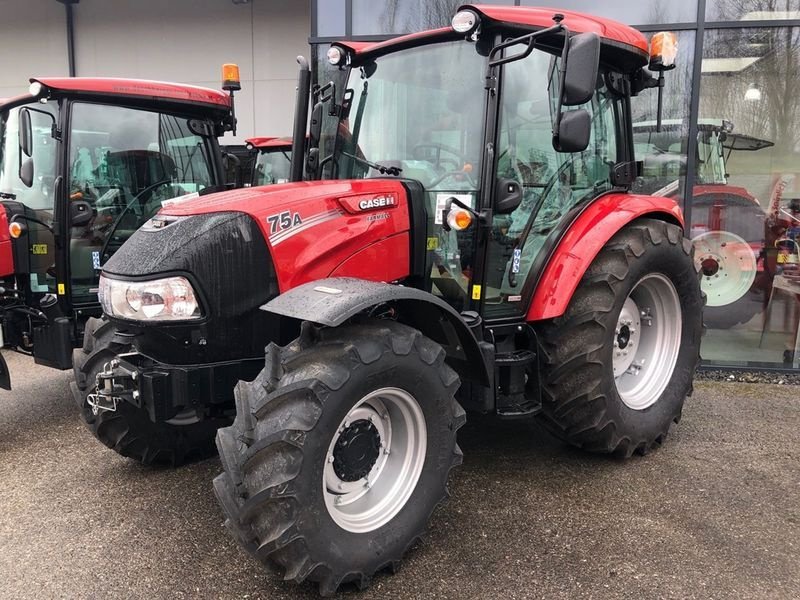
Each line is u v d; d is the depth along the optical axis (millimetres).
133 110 4730
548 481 3252
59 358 4367
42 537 2785
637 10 5176
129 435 3289
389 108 3191
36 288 4609
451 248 3041
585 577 2443
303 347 2344
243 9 8984
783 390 4852
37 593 2381
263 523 2143
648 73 3809
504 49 2908
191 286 2561
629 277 3252
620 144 3777
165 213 2809
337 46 3240
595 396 3146
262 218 2658
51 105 4477
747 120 5332
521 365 3076
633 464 3463
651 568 2494
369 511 2445
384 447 2570
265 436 2145
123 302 2625
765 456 3570
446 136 3021
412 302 2578
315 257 2738
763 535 2734
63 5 9312
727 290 5586
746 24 5102
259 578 2465
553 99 3180
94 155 4555
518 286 3172
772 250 5480
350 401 2242
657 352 3773
